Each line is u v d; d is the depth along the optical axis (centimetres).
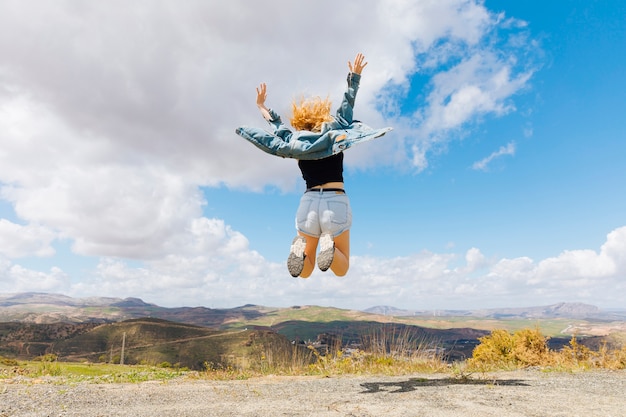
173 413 351
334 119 441
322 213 407
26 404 392
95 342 13800
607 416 313
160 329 14975
